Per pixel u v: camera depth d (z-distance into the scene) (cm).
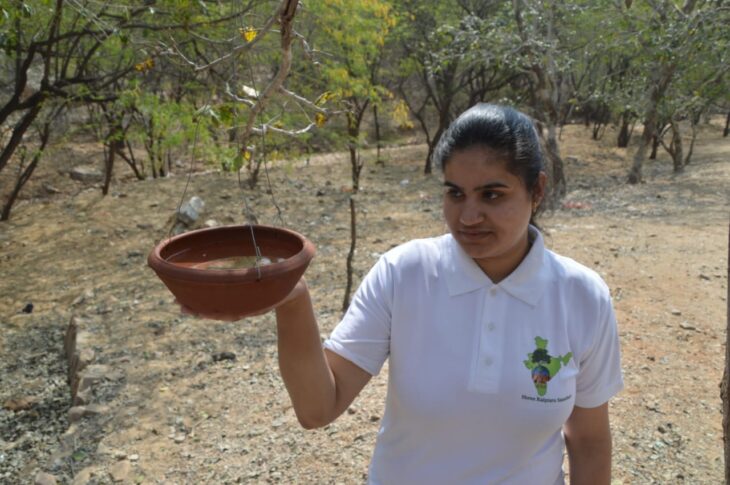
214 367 486
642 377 430
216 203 1050
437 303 129
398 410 132
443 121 1421
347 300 576
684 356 461
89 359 508
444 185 122
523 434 126
